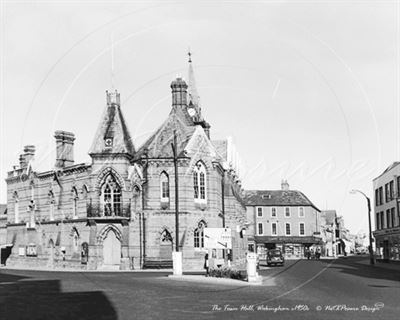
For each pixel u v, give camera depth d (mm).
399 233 55125
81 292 20438
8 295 19234
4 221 64250
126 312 14789
